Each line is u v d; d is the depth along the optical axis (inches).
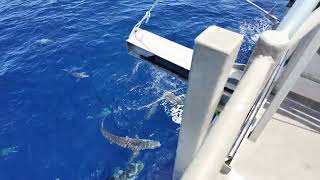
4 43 496.1
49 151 329.4
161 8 585.0
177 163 147.9
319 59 237.9
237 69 219.1
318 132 215.9
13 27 536.4
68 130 352.8
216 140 70.5
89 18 560.1
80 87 410.0
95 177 302.8
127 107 378.0
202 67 94.6
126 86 407.8
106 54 466.9
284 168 190.9
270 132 214.2
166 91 398.0
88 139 340.8
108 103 385.1
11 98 394.6
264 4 611.2
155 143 330.0
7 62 454.6
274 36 87.4
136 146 328.5
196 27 530.0
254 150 199.9
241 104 77.9
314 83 242.7
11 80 422.3
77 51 474.9
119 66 441.7
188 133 123.4
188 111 113.1
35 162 318.7
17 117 369.4
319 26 124.6
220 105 193.0
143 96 391.9
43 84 415.8
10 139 342.6
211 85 98.2
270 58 88.6
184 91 398.9
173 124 353.7
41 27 536.1
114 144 333.4
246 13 577.6
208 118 112.8
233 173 185.8
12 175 305.9
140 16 560.7
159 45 254.1
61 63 453.1
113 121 361.4
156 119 360.2
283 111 231.6
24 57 465.1
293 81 153.1
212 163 65.5
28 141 340.8
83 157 322.0
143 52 257.0
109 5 601.9
